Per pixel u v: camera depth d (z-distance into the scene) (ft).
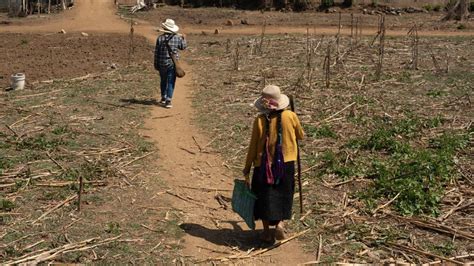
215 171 30.45
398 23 98.63
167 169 30.37
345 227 23.72
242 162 31.63
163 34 41.34
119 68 57.98
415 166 28.84
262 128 21.40
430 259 21.38
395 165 29.89
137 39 83.10
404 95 44.73
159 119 39.14
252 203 22.11
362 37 80.28
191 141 34.86
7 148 32.45
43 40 82.84
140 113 40.24
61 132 35.32
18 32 96.22
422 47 67.62
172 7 123.65
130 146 33.42
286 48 68.69
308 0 114.93
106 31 97.45
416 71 53.31
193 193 27.61
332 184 28.12
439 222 24.02
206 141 34.83
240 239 23.24
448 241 22.71
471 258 21.43
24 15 117.50
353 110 39.47
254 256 21.88
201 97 45.14
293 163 21.77
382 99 43.39
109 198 26.37
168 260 21.45
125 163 30.73
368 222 24.31
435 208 25.07
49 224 23.73
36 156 31.17
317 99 43.62
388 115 38.91
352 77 51.11
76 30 98.68
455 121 37.63
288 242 22.84
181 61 62.90
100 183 27.84
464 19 99.30
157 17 112.78
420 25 93.76
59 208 25.14
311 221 24.38
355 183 28.22
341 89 46.70
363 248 22.22
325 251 22.06
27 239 22.50
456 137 33.91
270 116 21.44
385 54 62.59
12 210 24.90
